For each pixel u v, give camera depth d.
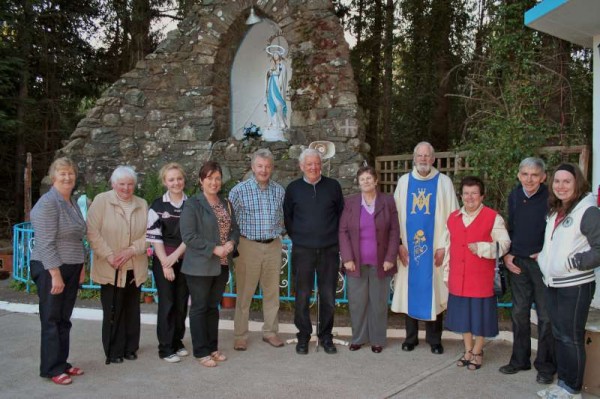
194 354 4.23
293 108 8.34
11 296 6.18
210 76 8.68
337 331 5.18
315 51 8.26
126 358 4.35
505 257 4.14
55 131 12.26
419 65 12.97
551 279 3.53
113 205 4.12
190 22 8.86
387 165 9.77
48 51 11.98
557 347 3.58
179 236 4.27
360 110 8.55
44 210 3.66
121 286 4.12
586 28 5.59
